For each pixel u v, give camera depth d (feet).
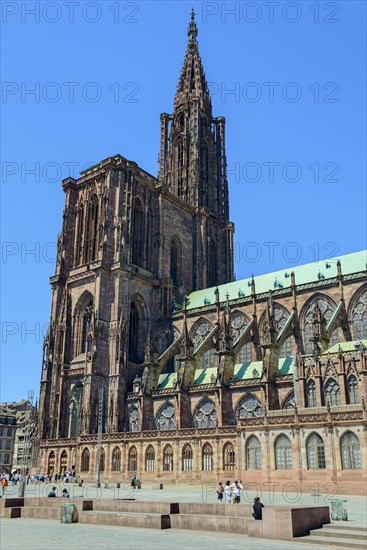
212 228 540.52
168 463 313.32
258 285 428.15
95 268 415.64
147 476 318.45
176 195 552.82
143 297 440.45
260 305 403.13
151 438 323.57
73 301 434.71
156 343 439.63
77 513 132.98
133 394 382.83
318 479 229.86
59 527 120.88
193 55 615.16
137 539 100.07
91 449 358.23
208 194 561.84
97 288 409.08
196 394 350.64
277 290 395.34
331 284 370.73
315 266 407.23
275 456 247.29
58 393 407.64
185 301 433.07
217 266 533.14
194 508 135.64
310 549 90.43
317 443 235.61
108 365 391.86
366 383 269.44
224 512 130.93
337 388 280.51
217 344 365.81
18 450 650.84
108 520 127.13
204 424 342.44
